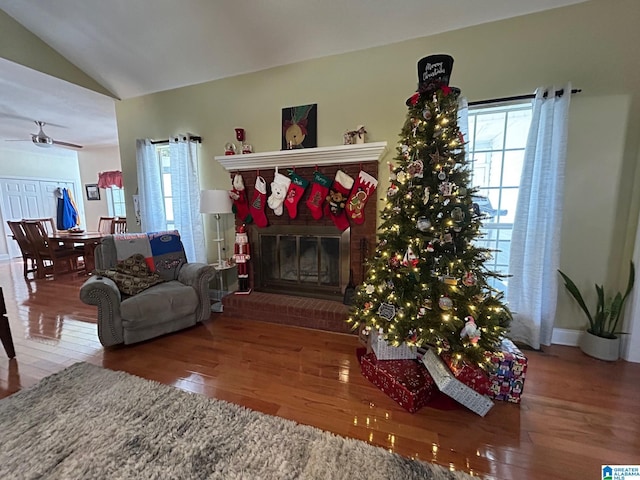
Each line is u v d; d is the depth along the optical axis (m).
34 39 2.84
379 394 1.79
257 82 3.01
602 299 2.16
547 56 2.17
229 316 3.01
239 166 3.00
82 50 2.97
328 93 2.77
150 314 2.39
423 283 1.77
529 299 2.29
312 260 3.03
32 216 6.61
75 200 7.34
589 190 2.20
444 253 1.82
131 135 3.69
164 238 3.05
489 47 2.29
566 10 2.10
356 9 2.30
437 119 1.74
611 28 2.03
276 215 3.03
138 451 1.35
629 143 2.09
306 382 1.91
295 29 2.51
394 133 2.62
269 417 1.58
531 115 2.29
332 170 2.79
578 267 2.29
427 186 1.76
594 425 1.53
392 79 2.57
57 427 1.49
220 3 2.36
